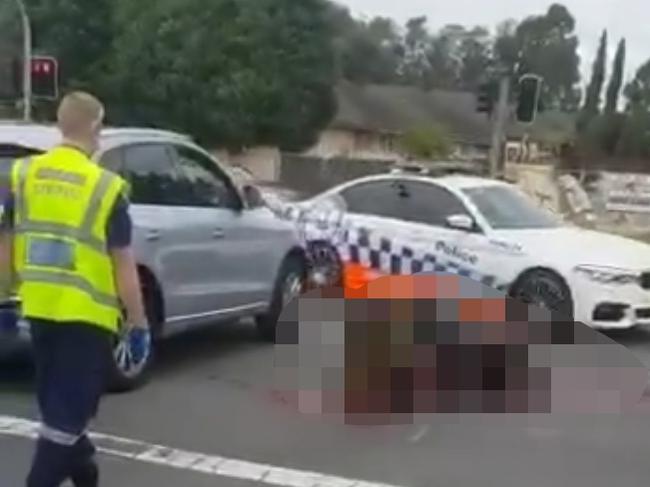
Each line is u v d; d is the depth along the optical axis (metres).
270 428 6.91
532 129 63.47
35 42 54.62
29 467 5.87
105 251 4.76
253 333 10.47
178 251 8.20
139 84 51.47
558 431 6.83
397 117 69.56
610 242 11.43
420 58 91.75
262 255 9.59
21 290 4.80
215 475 5.93
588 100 89.88
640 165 43.56
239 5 51.50
